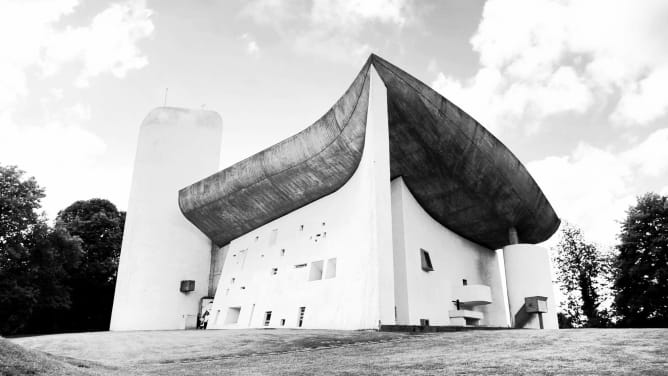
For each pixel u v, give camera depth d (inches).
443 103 679.7
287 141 810.2
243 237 1019.9
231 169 938.1
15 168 1011.3
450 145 729.6
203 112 1205.7
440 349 364.5
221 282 1019.3
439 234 891.4
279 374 288.5
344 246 709.3
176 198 1118.4
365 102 666.2
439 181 802.2
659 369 227.1
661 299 934.4
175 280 1066.1
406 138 737.0
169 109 1186.6
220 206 995.3
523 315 811.4
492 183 795.4
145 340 559.2
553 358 281.1
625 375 218.5
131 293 1042.7
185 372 320.8
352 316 626.8
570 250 1389.0
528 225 923.4
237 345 469.1
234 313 954.7
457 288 862.5
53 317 1239.5
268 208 917.8
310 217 835.4
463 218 892.0
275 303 815.1
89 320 1295.5
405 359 319.3
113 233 1347.2
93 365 328.5
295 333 556.7
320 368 303.4
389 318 596.7
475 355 316.8
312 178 802.8
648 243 967.6
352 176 754.2
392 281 618.5
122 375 297.9
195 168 1153.4
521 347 343.3
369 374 266.8
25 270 1002.1
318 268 781.3
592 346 319.6
